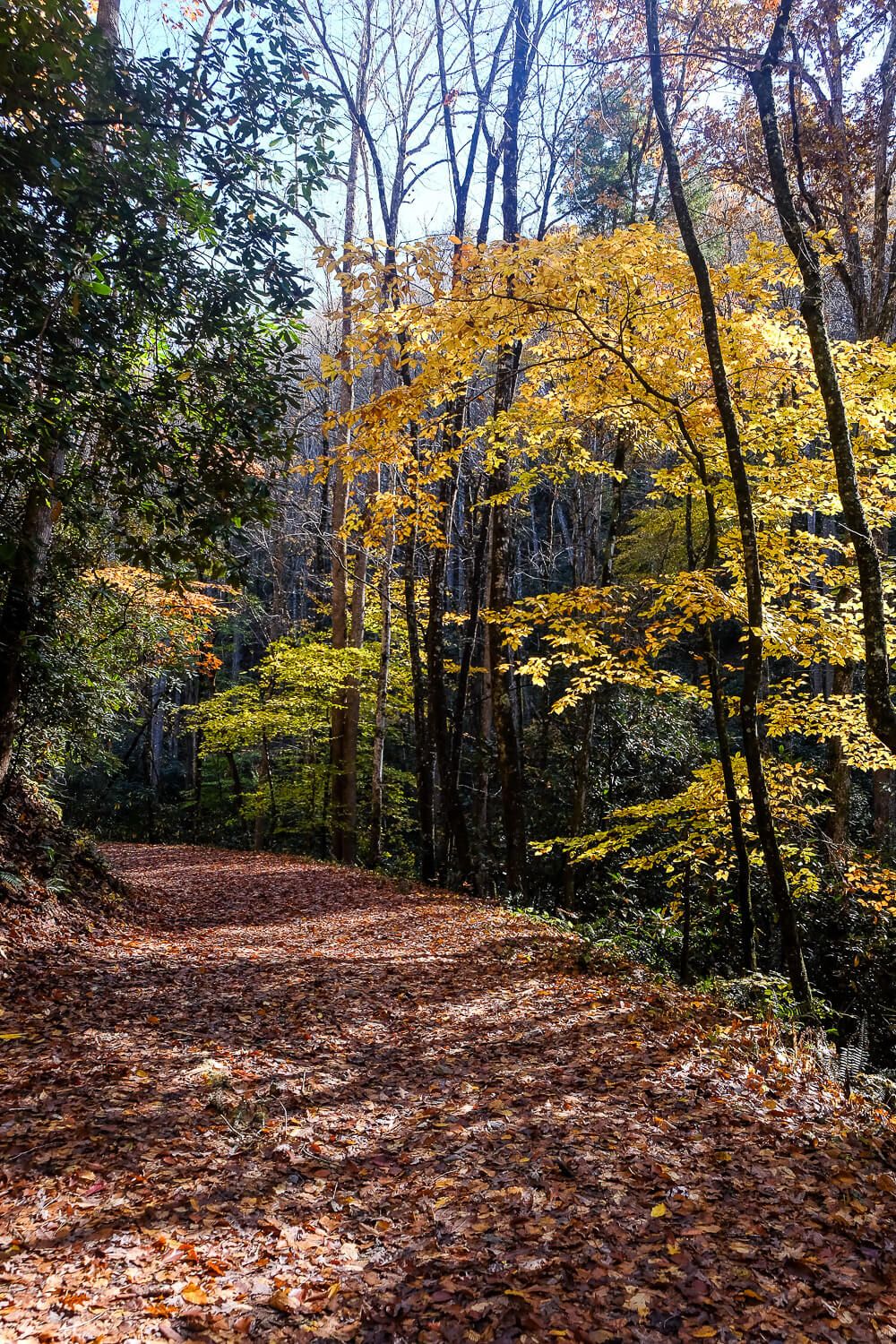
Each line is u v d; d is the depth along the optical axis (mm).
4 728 7660
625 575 19219
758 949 10734
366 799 21188
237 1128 4137
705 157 11695
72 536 8648
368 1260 3096
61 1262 2961
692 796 9047
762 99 6355
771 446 8391
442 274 6574
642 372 7887
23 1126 3914
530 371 8523
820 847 9922
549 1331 2613
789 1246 3049
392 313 6602
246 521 5875
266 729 20688
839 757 11570
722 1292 2789
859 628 8117
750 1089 4684
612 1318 2674
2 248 4527
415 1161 3930
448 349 6875
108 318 5273
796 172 11000
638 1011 6234
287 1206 3473
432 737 16406
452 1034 5895
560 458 11445
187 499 5668
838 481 6098
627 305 7074
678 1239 3113
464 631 15344
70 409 5059
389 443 7773
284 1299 2805
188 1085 4645
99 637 10656
